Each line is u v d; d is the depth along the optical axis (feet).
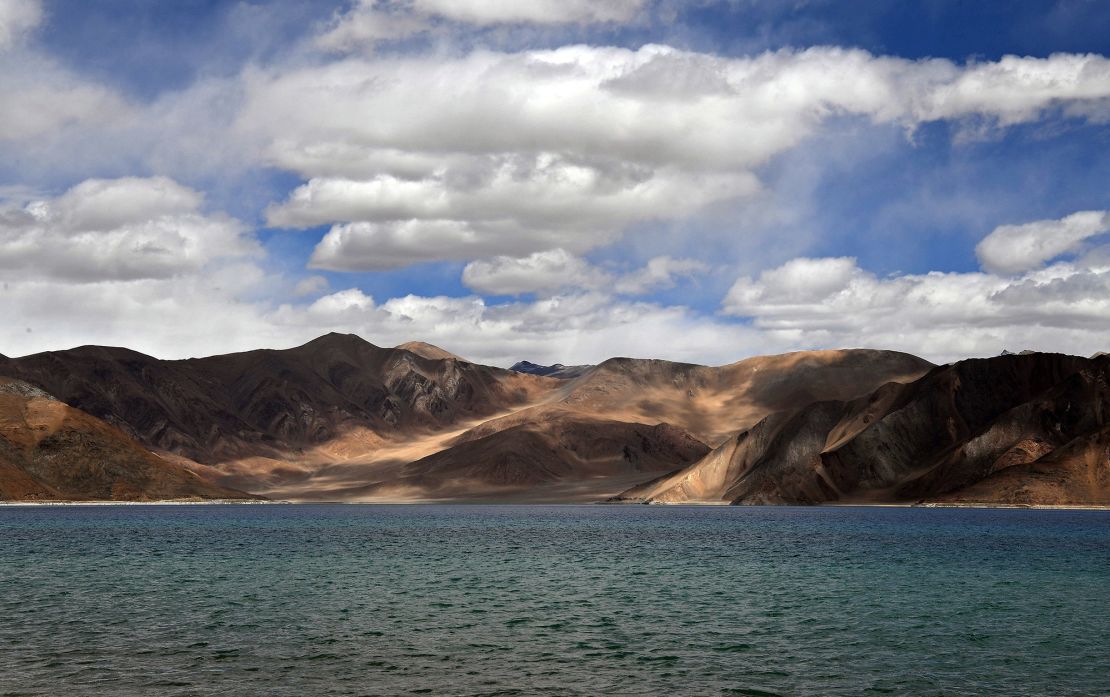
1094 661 141.08
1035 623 171.83
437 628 166.30
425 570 263.08
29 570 256.52
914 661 141.08
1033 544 351.87
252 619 174.09
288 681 128.36
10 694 120.98
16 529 457.68
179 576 243.19
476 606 192.65
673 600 202.08
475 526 528.63
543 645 152.05
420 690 124.67
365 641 154.30
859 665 138.72
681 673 133.80
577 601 200.44
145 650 146.10
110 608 186.29
